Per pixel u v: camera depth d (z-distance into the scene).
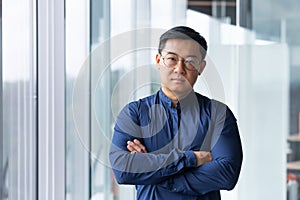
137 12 2.05
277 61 2.49
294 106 2.48
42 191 1.32
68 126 1.43
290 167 2.48
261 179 2.48
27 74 1.20
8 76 1.07
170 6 2.32
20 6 1.14
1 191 1.06
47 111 1.31
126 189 1.82
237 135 1.25
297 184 2.48
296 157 2.48
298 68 2.48
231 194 2.43
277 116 2.49
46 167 1.32
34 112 1.26
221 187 1.23
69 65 1.43
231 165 1.23
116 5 1.85
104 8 1.75
